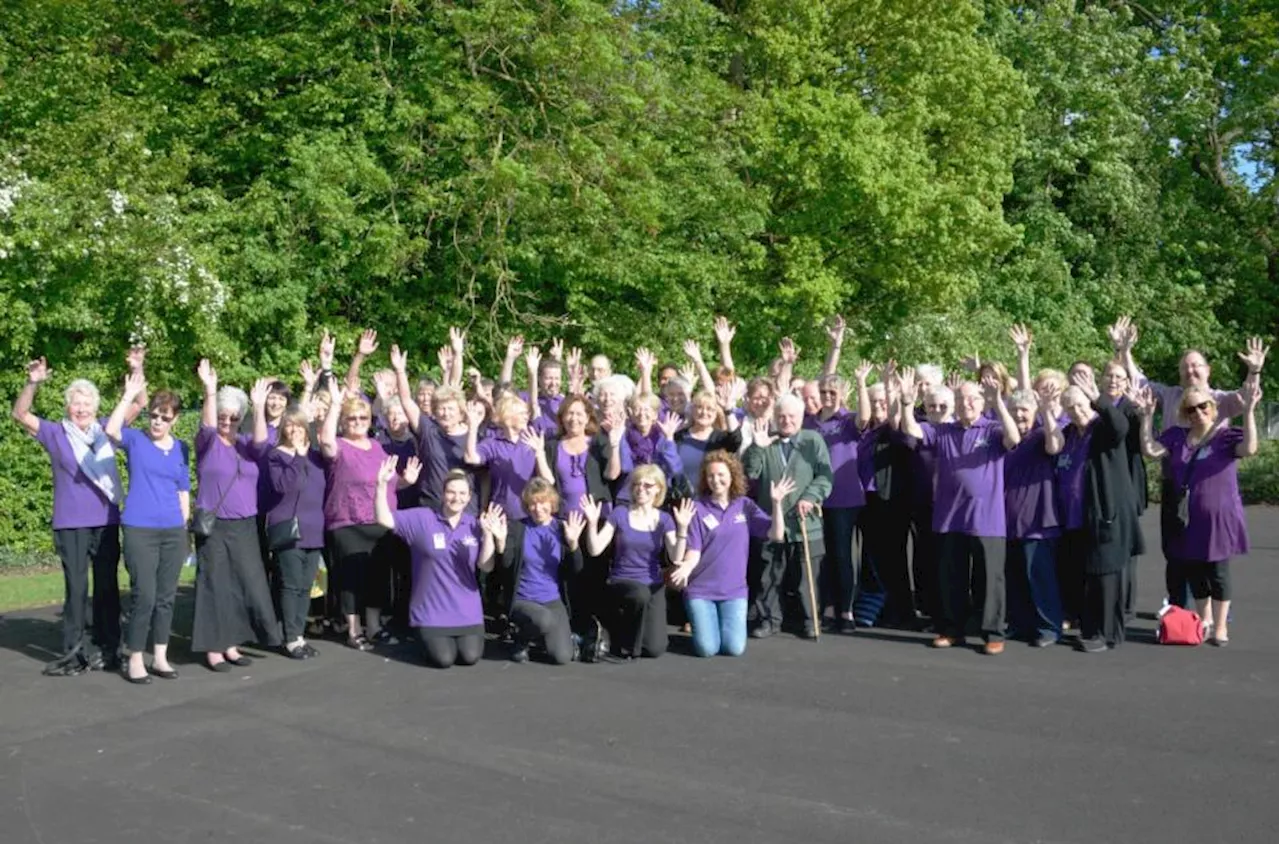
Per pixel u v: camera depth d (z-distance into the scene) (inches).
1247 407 343.3
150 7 695.7
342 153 673.0
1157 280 1270.9
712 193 807.1
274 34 712.4
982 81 954.1
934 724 269.9
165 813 216.7
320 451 351.9
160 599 313.7
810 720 273.4
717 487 339.0
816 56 891.4
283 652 345.1
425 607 327.3
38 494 561.6
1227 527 346.9
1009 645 352.5
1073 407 343.3
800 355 896.9
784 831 207.0
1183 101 1280.8
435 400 358.9
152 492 312.5
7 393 554.6
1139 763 242.7
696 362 397.1
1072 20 1191.6
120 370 579.8
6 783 232.8
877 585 389.1
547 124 729.0
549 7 727.1
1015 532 352.5
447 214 698.8
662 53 824.9
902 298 975.0
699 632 336.2
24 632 372.5
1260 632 368.2
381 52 721.6
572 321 740.7
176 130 684.1
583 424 358.9
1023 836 204.8
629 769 239.1
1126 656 336.5
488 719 274.7
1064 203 1263.5
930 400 355.9
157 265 565.9
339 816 214.5
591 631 341.4
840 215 874.8
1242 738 259.1
